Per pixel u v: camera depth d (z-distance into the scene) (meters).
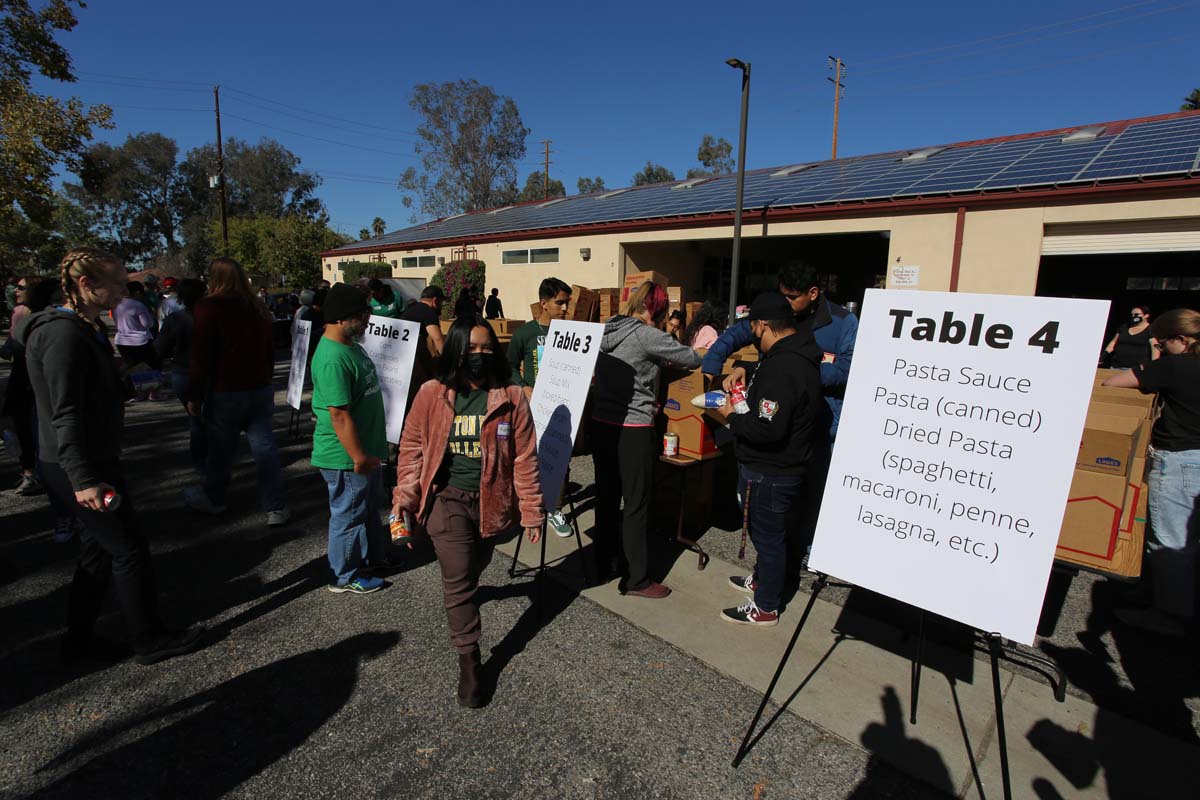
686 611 3.41
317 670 2.86
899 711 2.61
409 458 2.66
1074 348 1.85
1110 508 2.93
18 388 4.79
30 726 2.48
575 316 7.84
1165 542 3.21
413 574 3.81
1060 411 1.87
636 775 2.27
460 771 2.29
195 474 5.63
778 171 16.09
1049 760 2.34
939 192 9.20
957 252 9.17
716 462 4.88
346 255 27.20
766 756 2.36
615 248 14.16
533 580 3.78
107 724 2.50
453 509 2.61
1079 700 2.70
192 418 5.11
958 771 2.29
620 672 2.87
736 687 2.77
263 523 4.55
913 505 2.12
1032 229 8.52
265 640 3.09
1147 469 3.42
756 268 17.30
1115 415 3.38
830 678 2.83
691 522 4.51
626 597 3.56
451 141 42.56
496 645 3.09
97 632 3.14
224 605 3.42
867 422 2.23
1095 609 3.53
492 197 44.66
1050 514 1.87
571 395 3.54
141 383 9.01
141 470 5.75
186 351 5.37
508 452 2.64
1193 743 2.44
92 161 15.88
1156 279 12.56
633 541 3.47
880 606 3.50
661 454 4.43
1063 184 8.18
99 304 2.60
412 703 2.65
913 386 2.14
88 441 2.55
